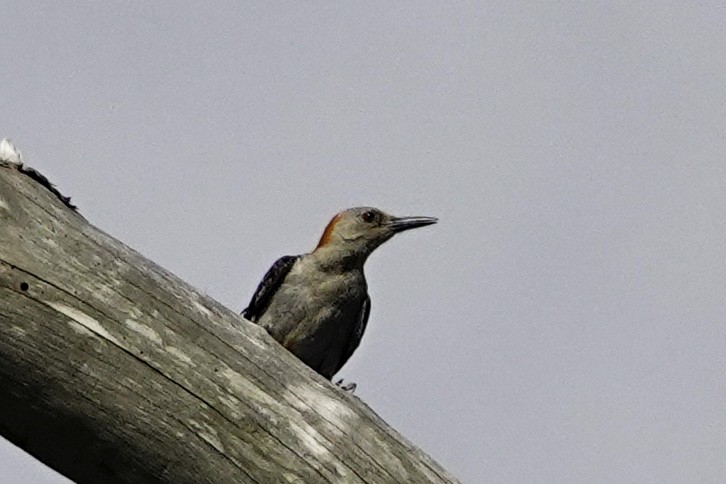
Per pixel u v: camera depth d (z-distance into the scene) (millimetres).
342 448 11297
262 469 11102
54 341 10773
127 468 11039
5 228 10898
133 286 11133
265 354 11438
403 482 11367
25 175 11219
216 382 11141
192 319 11258
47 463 11188
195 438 11000
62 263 10953
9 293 10734
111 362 10883
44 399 10812
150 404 10930
